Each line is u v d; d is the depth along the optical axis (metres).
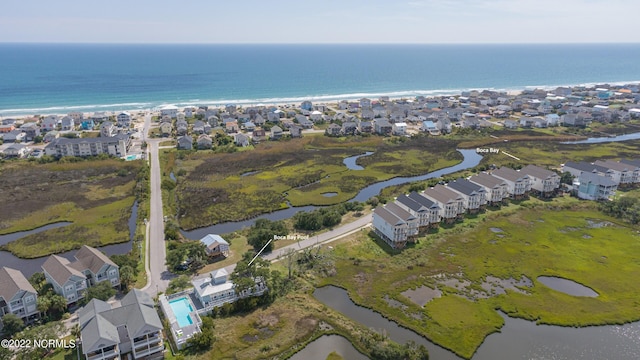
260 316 80.19
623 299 87.31
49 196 136.38
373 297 86.94
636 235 115.31
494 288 90.88
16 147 175.75
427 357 69.06
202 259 96.31
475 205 127.44
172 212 125.75
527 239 112.31
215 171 164.50
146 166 165.12
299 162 178.25
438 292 89.19
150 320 68.62
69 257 100.94
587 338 76.19
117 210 127.06
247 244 107.38
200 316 78.62
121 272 86.69
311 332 76.00
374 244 108.50
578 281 93.56
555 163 175.50
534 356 71.69
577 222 122.75
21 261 99.44
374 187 153.50
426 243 109.50
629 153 190.75
